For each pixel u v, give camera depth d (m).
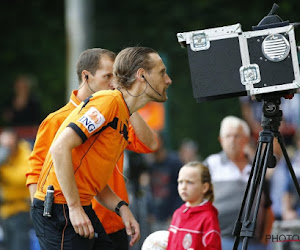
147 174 25.53
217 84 13.48
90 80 15.34
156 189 26.17
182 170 16.45
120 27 43.75
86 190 13.49
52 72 44.78
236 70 13.43
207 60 13.50
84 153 13.38
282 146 13.92
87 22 30.98
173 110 42.03
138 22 43.78
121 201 14.73
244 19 41.47
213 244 15.84
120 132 13.56
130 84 13.80
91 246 13.55
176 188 26.42
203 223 16.02
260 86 13.38
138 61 13.80
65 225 13.34
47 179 13.61
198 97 13.52
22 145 26.42
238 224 13.88
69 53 31.03
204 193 16.36
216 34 13.49
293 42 13.32
